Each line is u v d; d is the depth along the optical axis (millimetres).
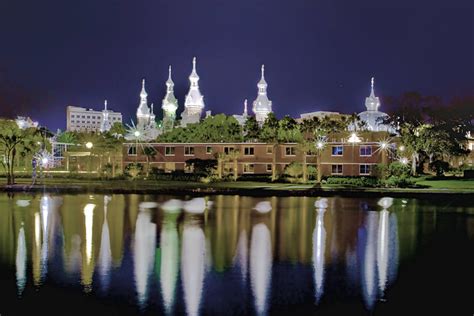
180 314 19797
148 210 49406
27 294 22016
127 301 21172
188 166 97812
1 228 38594
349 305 20984
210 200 59375
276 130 98500
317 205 54750
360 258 29125
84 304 20797
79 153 117062
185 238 34719
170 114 196875
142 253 29875
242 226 39938
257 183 87062
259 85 174375
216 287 23125
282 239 34656
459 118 107250
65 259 28312
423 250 31453
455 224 41625
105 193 67750
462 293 22641
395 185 79875
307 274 25500
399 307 20828
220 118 113188
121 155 105875
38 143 95125
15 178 98688
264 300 21422
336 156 95625
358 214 47656
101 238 34562
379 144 93625
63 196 63938
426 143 102250
